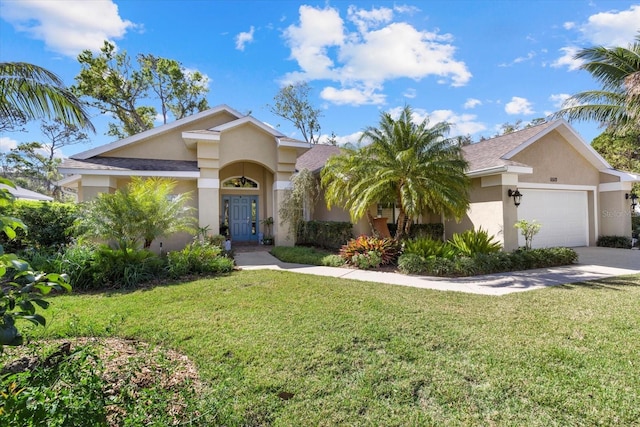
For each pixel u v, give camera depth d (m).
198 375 3.64
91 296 7.11
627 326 5.10
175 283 8.31
